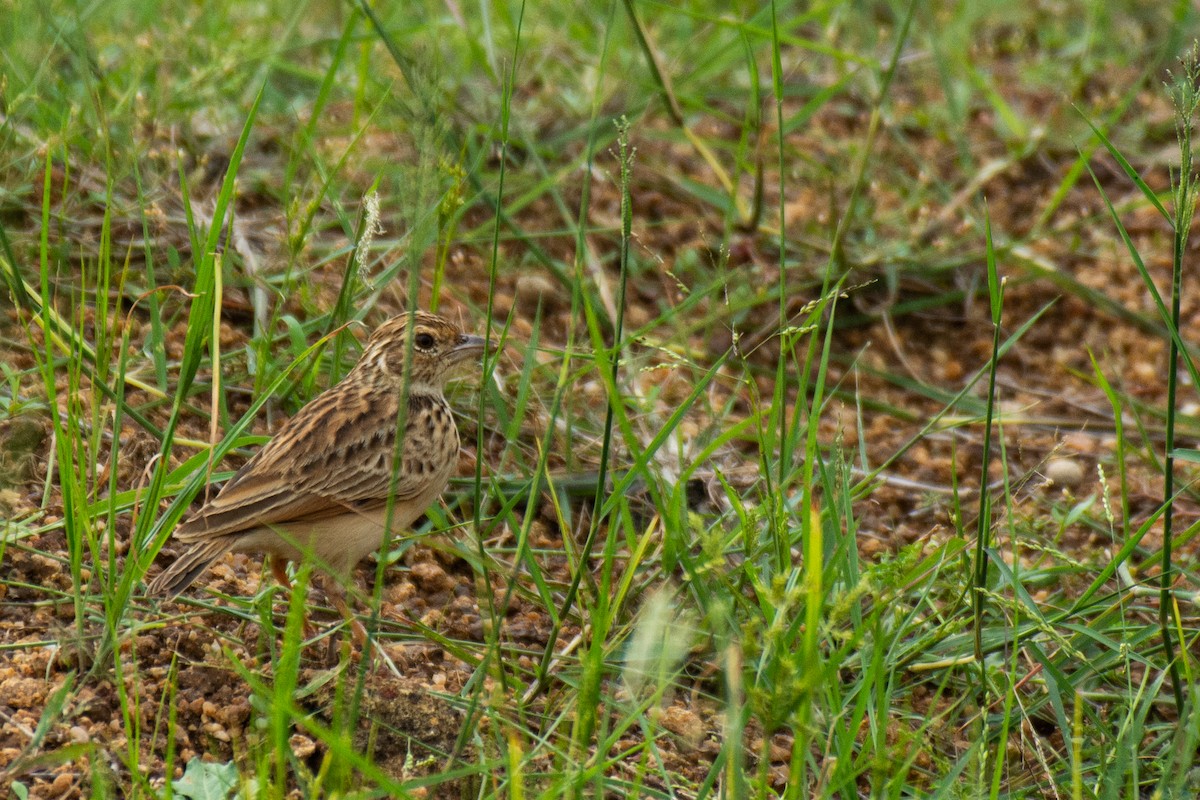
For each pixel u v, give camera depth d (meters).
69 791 8.05
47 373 9.38
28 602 9.45
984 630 10.09
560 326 13.97
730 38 17.66
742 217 15.62
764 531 10.54
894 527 12.41
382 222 14.23
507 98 9.48
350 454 9.73
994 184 17.23
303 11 15.84
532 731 9.04
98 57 14.32
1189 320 15.77
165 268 12.66
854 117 17.78
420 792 8.41
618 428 12.36
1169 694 9.80
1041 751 9.22
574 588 9.05
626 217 8.81
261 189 13.91
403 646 9.71
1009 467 13.46
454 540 10.95
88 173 12.97
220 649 9.17
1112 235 16.72
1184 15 18.77
